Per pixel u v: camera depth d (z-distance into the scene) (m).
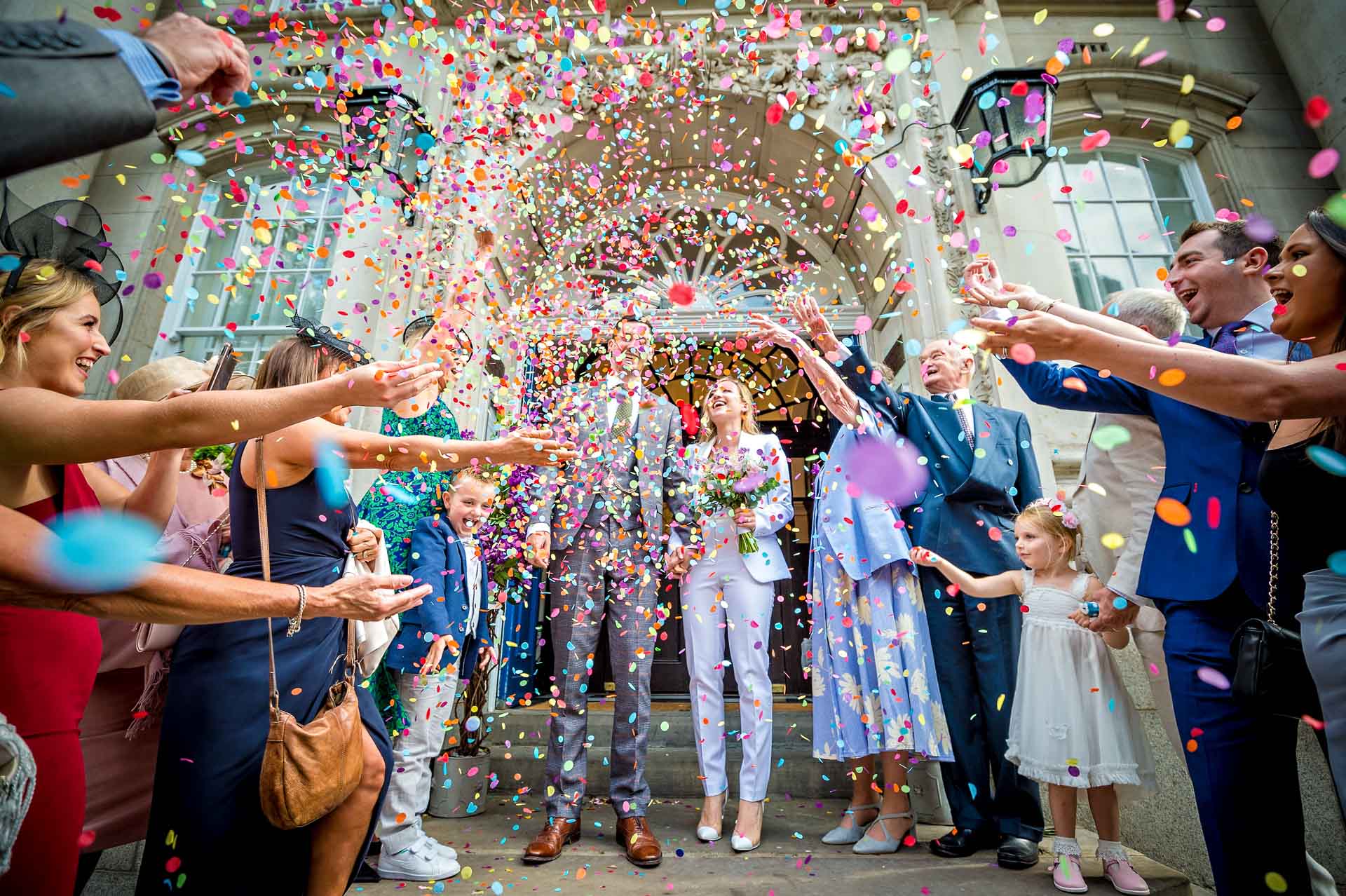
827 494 2.59
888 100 3.81
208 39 0.82
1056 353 1.10
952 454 2.43
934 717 2.26
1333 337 1.14
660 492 2.56
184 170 4.26
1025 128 3.18
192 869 1.16
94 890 2.00
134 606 0.94
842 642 2.41
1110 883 1.87
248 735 1.25
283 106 4.10
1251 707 1.29
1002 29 4.05
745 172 4.46
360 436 1.45
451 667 2.34
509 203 3.56
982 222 3.62
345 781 1.23
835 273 4.48
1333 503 1.07
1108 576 1.93
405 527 2.37
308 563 1.40
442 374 1.08
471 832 2.46
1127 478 1.86
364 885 1.93
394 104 3.09
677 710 3.59
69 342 1.15
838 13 3.98
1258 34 4.62
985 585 2.22
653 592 2.49
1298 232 1.18
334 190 3.17
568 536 2.46
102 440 0.88
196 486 1.87
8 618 0.98
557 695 2.36
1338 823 1.67
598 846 2.26
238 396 0.93
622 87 3.57
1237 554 1.34
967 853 2.15
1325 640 0.98
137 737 1.57
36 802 0.96
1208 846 1.33
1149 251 4.16
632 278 4.11
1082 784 1.80
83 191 4.12
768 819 2.67
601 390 2.71
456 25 3.80
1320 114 0.84
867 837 2.23
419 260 3.33
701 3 4.02
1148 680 2.25
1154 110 4.38
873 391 2.54
